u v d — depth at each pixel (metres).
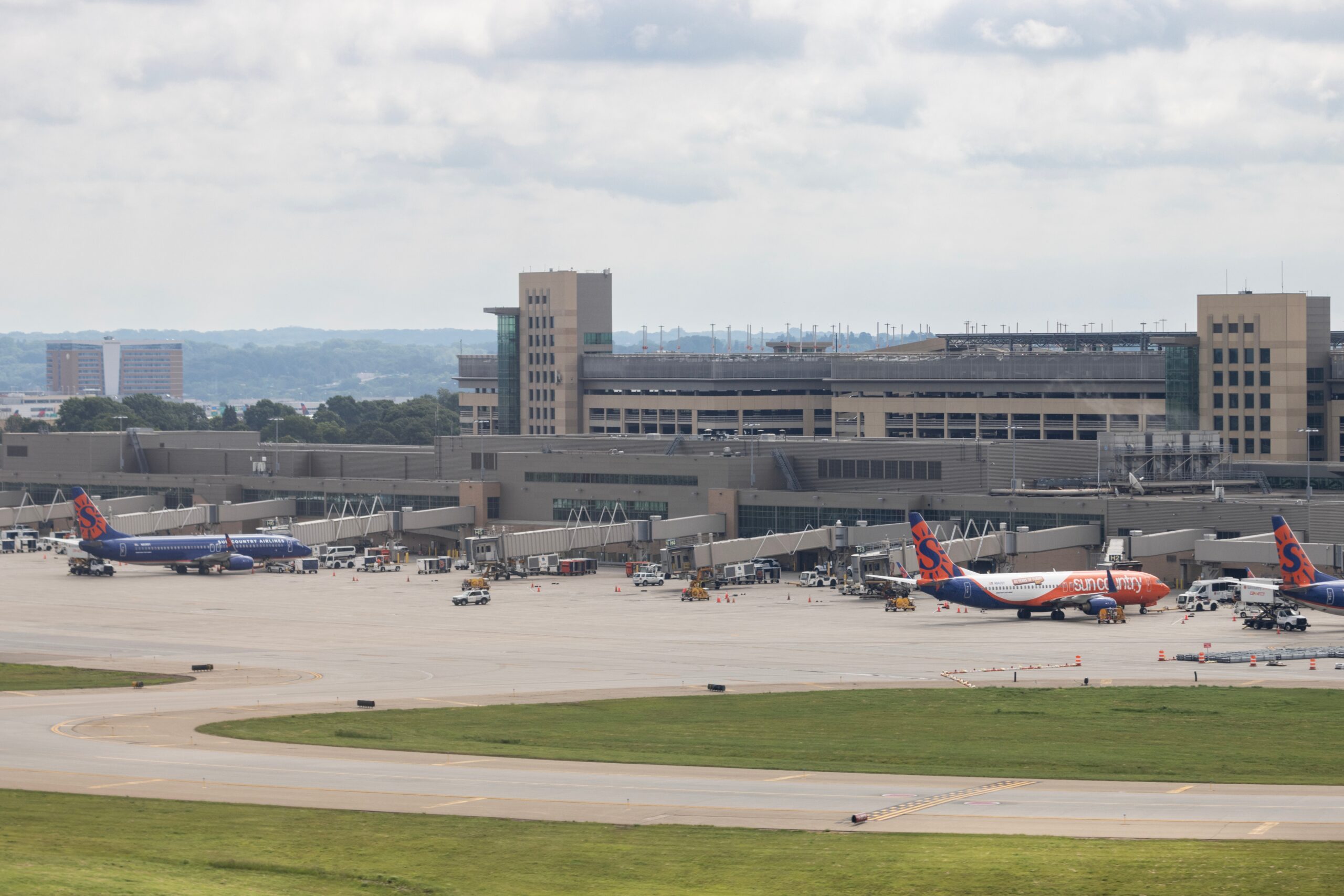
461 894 180.38
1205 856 191.00
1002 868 187.50
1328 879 179.88
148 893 174.50
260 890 179.62
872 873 186.75
